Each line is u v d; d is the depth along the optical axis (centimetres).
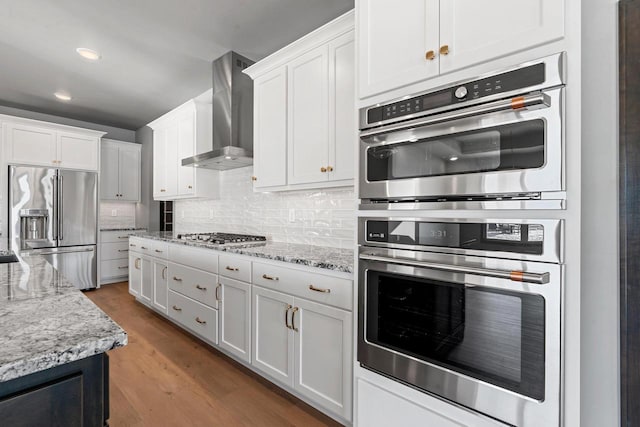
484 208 110
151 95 382
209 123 350
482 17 110
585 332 114
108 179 482
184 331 298
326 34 202
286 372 189
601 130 111
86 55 288
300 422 172
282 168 233
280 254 199
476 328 111
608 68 109
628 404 107
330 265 163
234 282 226
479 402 110
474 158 111
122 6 221
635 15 105
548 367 97
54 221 402
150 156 499
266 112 246
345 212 237
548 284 97
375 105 138
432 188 121
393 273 133
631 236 106
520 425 102
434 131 119
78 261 422
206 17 234
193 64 306
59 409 60
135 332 294
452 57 116
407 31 129
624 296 107
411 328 128
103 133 446
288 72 229
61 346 58
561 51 95
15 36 258
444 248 118
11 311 76
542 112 97
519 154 102
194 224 404
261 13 229
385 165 136
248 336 214
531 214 101
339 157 198
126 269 484
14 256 191
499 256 106
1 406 54
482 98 108
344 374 159
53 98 394
